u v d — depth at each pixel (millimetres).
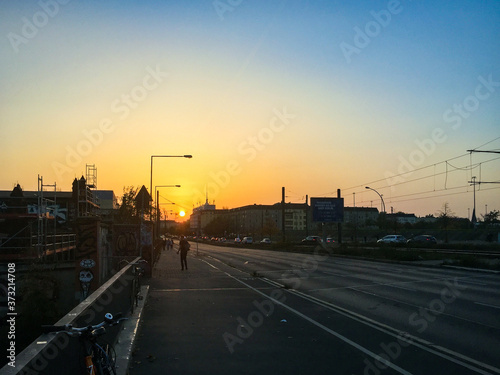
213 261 38438
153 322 11172
